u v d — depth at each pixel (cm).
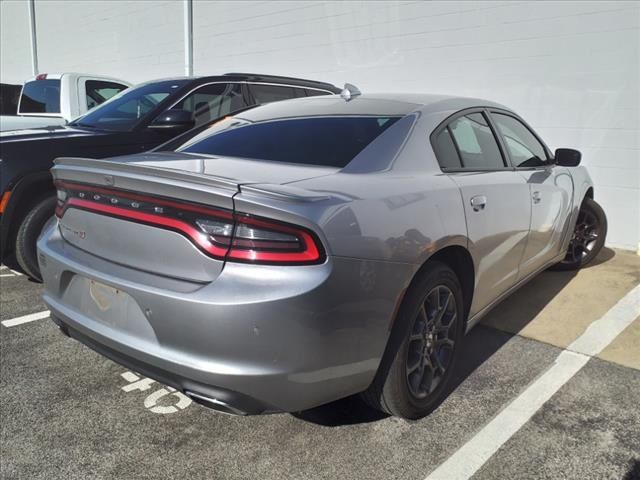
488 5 636
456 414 269
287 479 224
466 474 227
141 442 247
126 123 493
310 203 203
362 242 210
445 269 258
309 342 198
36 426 257
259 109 348
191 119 480
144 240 221
